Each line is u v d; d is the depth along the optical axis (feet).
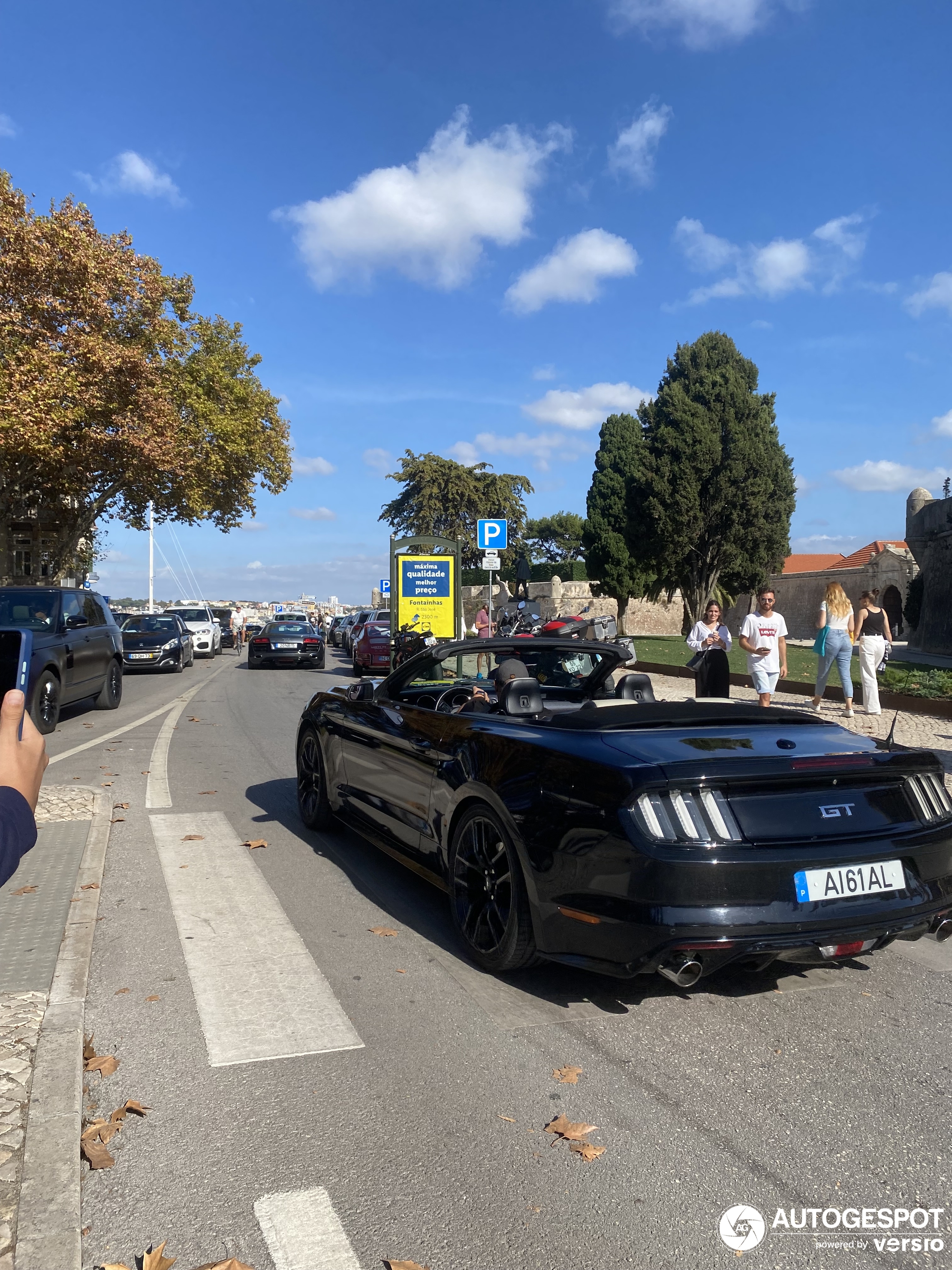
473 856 13.37
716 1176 8.20
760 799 10.80
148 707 47.16
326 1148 8.54
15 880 16.21
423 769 14.88
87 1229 7.37
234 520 122.11
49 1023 10.73
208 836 20.26
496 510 207.41
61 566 99.25
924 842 11.27
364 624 74.08
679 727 12.75
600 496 131.13
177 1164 8.28
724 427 107.04
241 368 114.32
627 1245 7.27
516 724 13.44
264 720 41.39
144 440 82.53
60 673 37.09
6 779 3.92
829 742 12.20
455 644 16.93
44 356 73.31
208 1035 10.83
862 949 10.93
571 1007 11.81
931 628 110.52
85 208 78.64
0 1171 7.91
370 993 12.12
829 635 40.86
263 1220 7.51
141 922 14.67
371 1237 7.32
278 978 12.57
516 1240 7.29
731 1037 11.03
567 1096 9.55
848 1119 9.18
